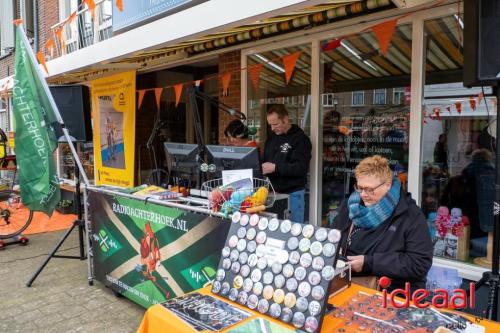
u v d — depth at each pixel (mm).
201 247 2732
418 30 3502
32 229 6539
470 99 3486
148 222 3184
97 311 3539
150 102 7945
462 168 3539
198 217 2730
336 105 4461
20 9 10531
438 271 2400
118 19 5227
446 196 3621
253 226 1816
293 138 3850
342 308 1634
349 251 2262
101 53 4520
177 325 1525
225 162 3014
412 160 3670
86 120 4898
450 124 3578
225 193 2656
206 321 1555
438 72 3611
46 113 3922
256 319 1561
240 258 1786
